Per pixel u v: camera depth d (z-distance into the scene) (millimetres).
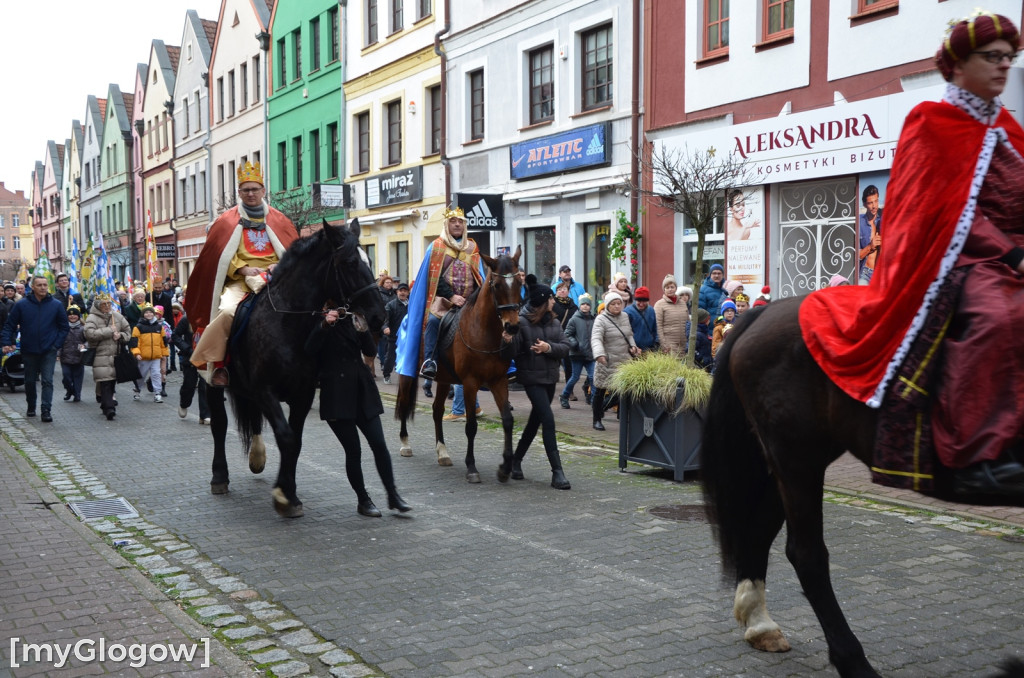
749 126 14633
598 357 11453
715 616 4926
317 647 4551
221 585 5586
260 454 8562
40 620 4863
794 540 3975
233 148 39219
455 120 23328
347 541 6586
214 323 7562
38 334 13320
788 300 4113
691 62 15922
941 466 3350
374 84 27484
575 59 18922
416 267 25672
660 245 16719
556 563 5961
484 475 9094
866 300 3635
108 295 13477
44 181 80875
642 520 7094
